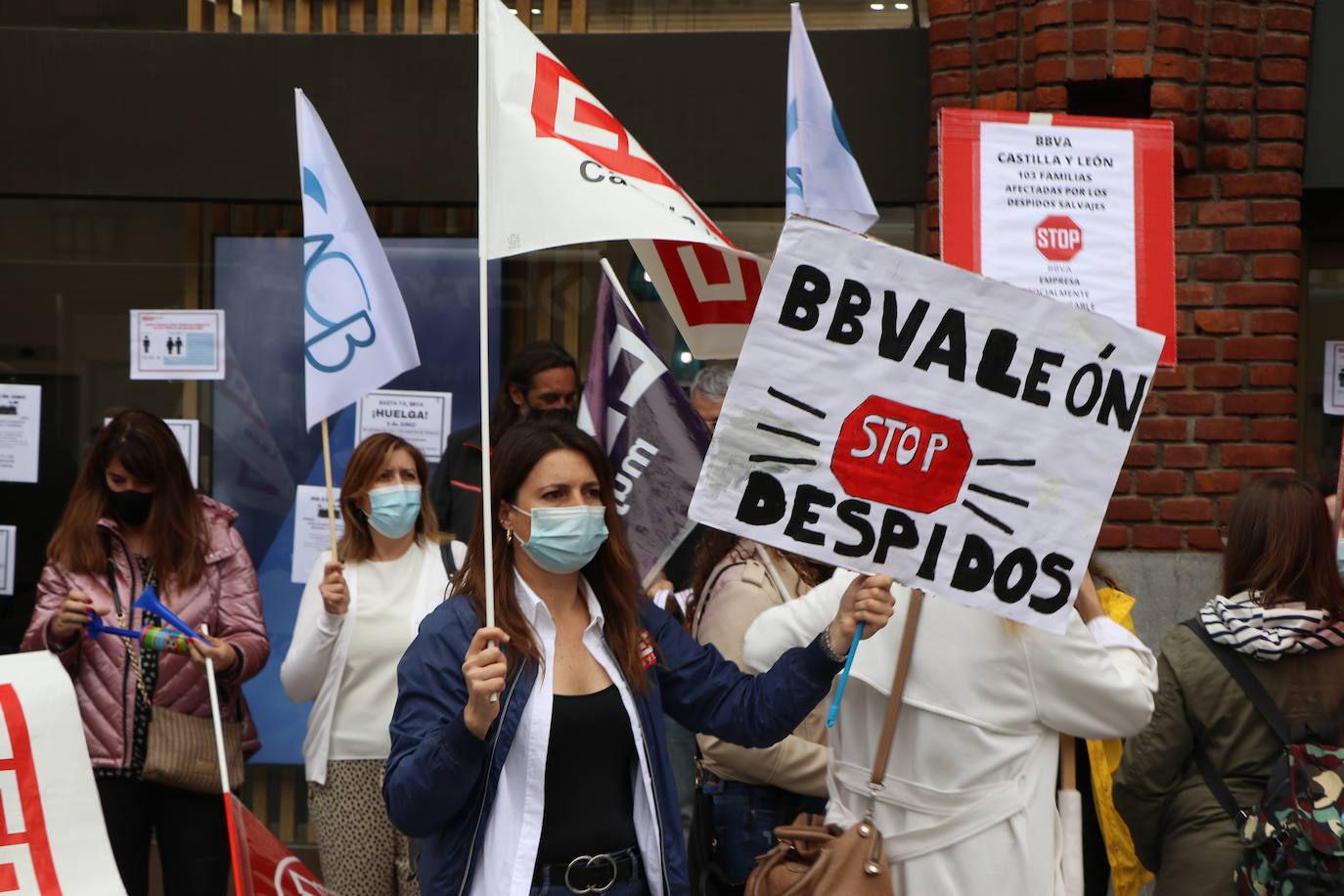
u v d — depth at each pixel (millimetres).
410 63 6070
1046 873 3182
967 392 2971
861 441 2941
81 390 6535
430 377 6473
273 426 6496
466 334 6449
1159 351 3035
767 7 6121
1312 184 5633
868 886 3090
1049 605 3012
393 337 4512
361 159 6113
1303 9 5578
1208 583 5531
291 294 6492
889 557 2955
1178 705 3578
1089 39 5445
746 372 2918
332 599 4484
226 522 4934
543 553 2900
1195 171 5605
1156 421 5598
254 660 4750
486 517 2764
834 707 2969
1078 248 4086
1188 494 5590
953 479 2973
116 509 4703
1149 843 3688
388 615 4672
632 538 4539
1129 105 5625
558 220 3131
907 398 2953
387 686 4629
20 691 3230
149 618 4648
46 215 6512
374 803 4605
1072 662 3135
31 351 6535
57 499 6543
